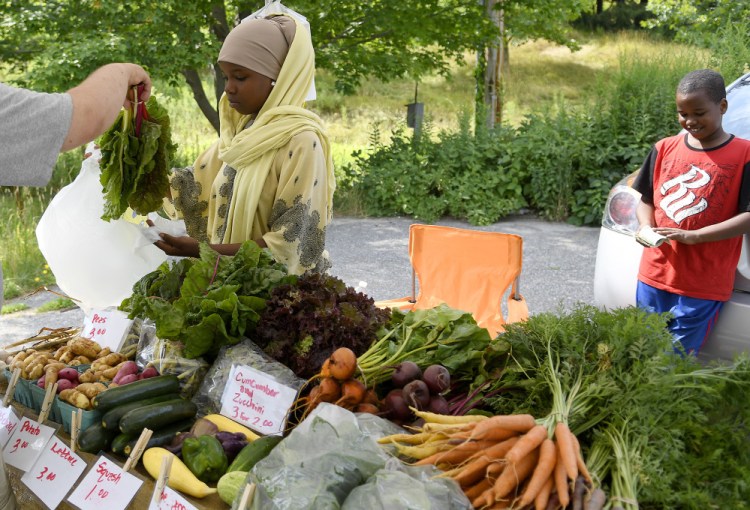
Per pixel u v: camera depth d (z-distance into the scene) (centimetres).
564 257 761
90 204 288
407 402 210
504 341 231
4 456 236
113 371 250
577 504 167
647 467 174
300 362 232
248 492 174
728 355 357
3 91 165
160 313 238
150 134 254
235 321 237
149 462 204
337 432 187
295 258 290
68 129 173
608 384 197
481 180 951
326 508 166
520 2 1036
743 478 175
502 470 175
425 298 449
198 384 241
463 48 1025
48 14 832
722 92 331
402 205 955
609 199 417
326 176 305
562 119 974
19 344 290
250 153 291
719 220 337
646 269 365
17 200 827
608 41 2466
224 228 318
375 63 985
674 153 352
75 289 299
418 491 166
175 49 802
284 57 295
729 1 1228
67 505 223
